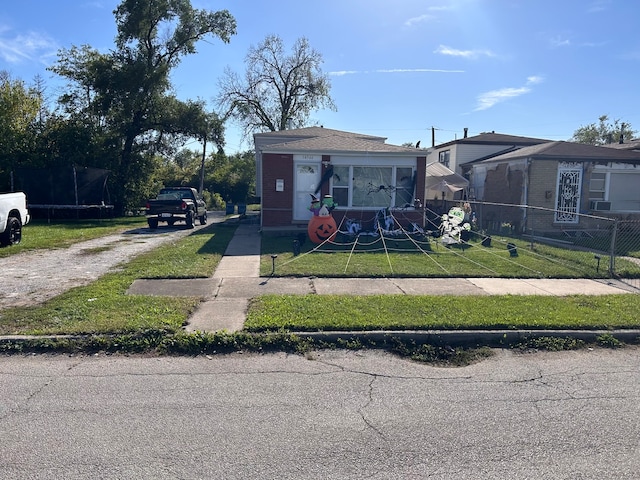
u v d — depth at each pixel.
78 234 16.91
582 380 4.69
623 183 18.23
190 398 4.16
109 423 3.68
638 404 4.13
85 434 3.51
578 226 17.69
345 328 5.83
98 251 12.57
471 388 4.46
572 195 17.72
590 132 63.03
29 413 3.83
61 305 6.72
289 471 3.07
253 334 5.61
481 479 2.99
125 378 4.59
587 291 8.18
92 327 5.70
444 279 9.09
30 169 24.75
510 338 5.82
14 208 13.52
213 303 7.07
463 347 5.64
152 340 5.47
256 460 3.19
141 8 30.27
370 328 5.86
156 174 39.56
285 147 15.88
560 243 14.69
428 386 4.50
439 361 5.23
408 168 16.34
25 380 4.52
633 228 17.53
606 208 17.62
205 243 13.76
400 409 3.99
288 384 4.51
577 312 6.63
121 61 31.20
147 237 16.17
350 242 13.80
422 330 5.86
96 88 30.64
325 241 12.89
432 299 7.23
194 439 3.46
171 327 5.75
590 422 3.78
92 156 29.06
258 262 10.66
